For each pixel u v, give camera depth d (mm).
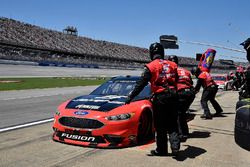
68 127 4586
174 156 4109
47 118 7230
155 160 3910
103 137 4383
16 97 12500
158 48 4145
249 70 5328
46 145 4562
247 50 5059
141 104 4883
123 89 5578
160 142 4105
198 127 6406
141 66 70688
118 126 4379
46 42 56969
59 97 13117
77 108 4727
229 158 4051
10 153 4141
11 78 25406
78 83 24406
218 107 8094
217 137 5410
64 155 4062
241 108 4688
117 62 68000
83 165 3656
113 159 3912
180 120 5066
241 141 4609
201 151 4410
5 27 53469
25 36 54344
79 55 59188
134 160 3891
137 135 4660
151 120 5148
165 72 3994
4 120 6867
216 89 7680
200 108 9828
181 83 5184
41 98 12445
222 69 83688
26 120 6898
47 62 48344
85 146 4496
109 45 75875
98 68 57625
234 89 20547
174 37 7895
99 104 4742
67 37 66188
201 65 7555
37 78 27672
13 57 42656
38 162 3760
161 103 3938
